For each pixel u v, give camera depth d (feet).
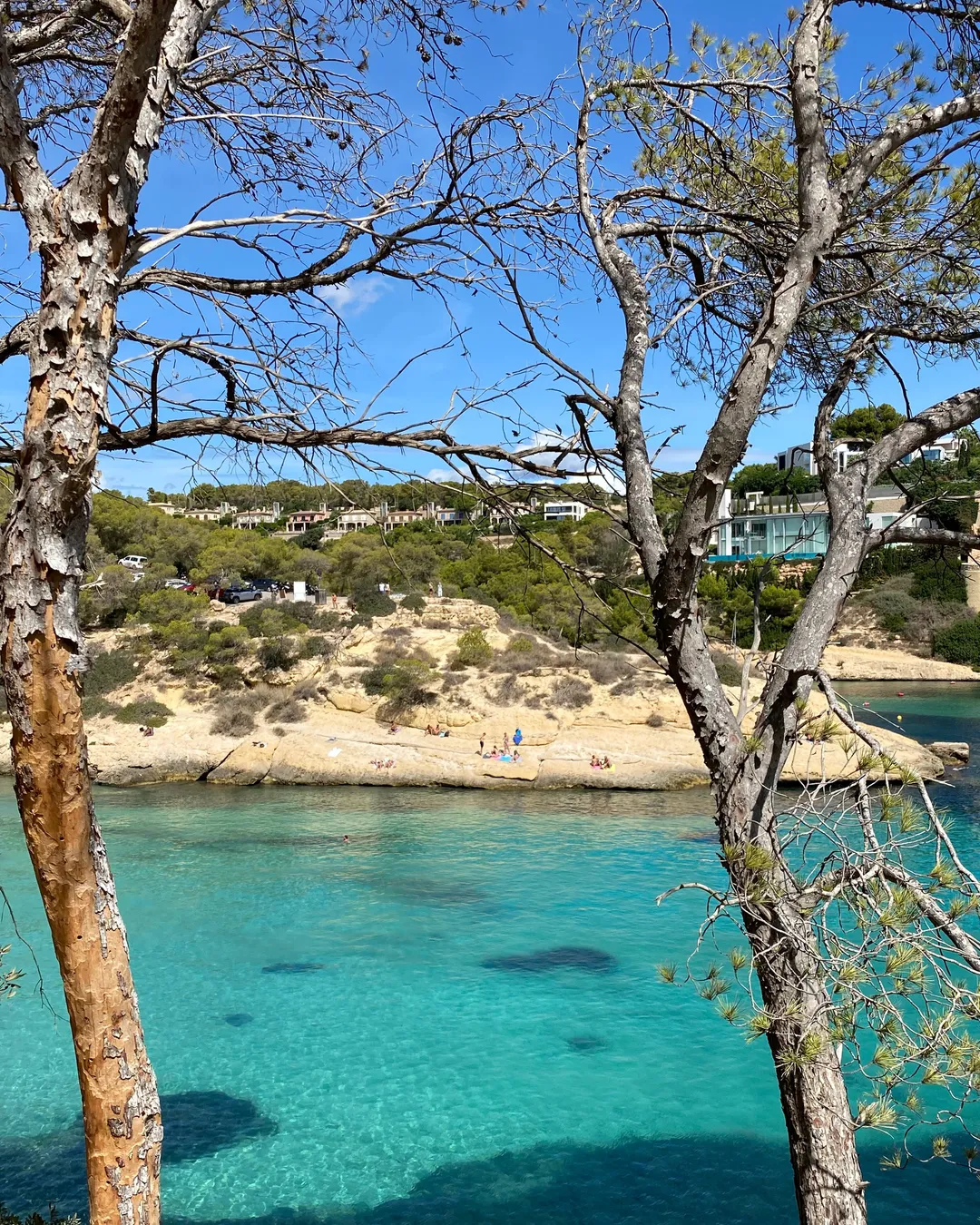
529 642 161.58
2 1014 63.31
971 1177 42.70
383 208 15.96
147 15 10.87
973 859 85.20
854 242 17.58
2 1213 29.55
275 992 66.95
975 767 132.26
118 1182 12.03
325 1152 46.55
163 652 165.68
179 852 104.22
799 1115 11.85
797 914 11.51
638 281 16.01
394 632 164.96
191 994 66.74
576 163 16.51
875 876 10.62
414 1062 56.39
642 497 14.44
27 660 11.64
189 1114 50.31
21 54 16.07
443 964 71.92
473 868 96.78
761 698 13.56
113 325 12.03
